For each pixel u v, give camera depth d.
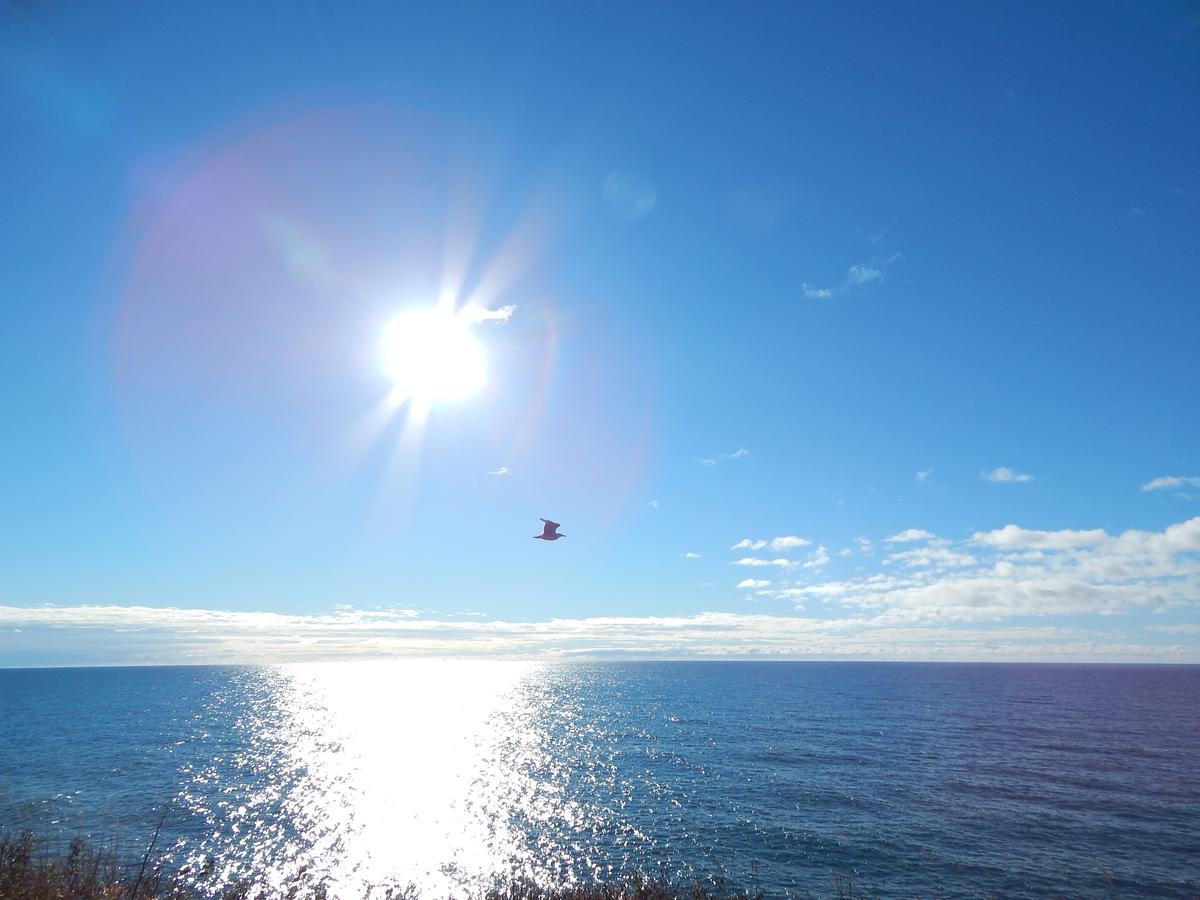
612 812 57.66
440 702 195.75
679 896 24.39
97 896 14.83
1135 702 176.12
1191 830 50.19
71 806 55.94
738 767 78.12
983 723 124.31
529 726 127.88
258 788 68.00
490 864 44.94
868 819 53.53
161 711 157.88
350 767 81.88
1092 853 44.47
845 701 180.62
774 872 41.25
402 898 37.50
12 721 132.00
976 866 41.94
